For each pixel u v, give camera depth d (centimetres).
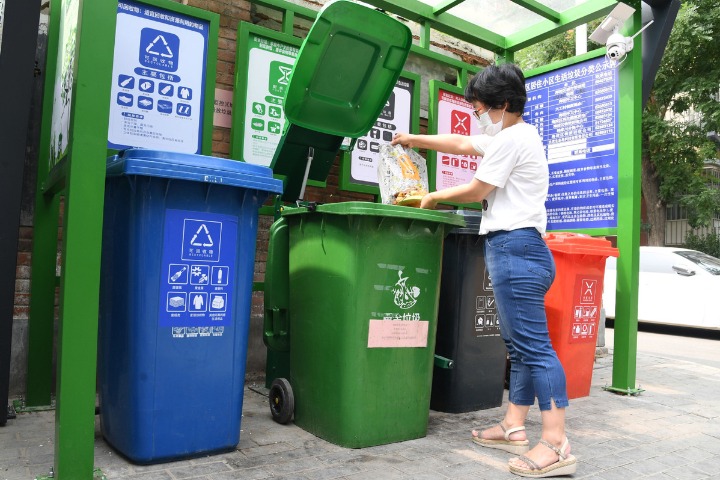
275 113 459
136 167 251
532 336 287
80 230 236
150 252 262
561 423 282
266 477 259
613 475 283
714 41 1452
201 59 420
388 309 310
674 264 1029
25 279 396
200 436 278
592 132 493
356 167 516
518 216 288
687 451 324
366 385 304
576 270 437
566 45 1514
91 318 238
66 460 233
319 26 330
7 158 310
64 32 317
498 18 562
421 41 544
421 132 591
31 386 357
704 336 1022
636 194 466
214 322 281
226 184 270
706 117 1530
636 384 508
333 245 314
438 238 330
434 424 360
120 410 272
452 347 387
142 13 397
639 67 469
